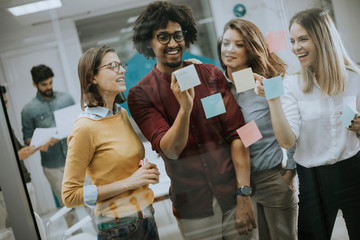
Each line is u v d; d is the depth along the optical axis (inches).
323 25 54.4
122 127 48.8
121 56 48.9
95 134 47.6
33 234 46.6
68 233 48.5
